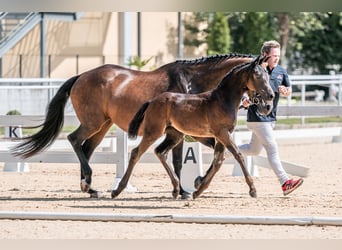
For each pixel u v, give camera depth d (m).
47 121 14.41
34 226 10.98
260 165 16.92
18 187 15.43
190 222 11.05
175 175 13.51
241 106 13.73
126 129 13.97
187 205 12.88
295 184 13.57
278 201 13.34
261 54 13.69
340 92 28.45
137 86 13.84
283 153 21.83
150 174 17.56
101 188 15.42
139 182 16.23
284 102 31.52
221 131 12.75
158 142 17.22
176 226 11.02
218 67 13.52
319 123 28.44
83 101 14.20
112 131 25.25
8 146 17.86
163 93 13.08
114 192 13.43
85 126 14.20
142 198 13.87
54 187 15.47
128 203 13.25
